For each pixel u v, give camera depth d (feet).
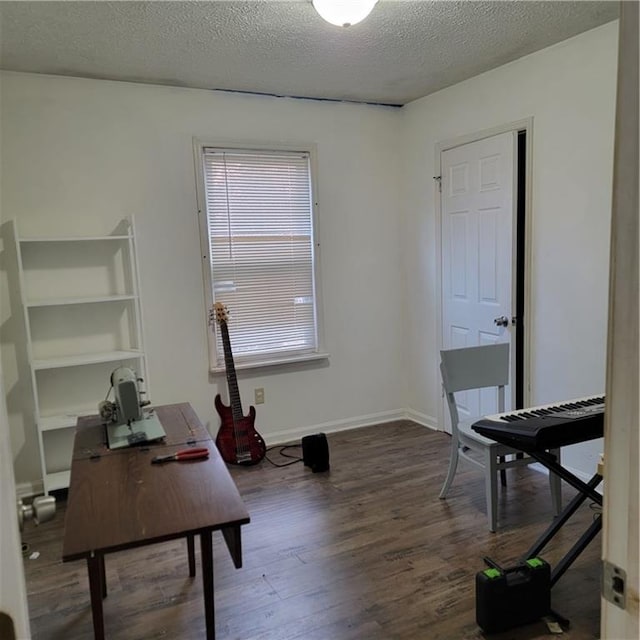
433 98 12.51
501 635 6.12
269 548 8.13
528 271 10.54
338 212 13.19
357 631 6.26
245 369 12.41
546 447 6.32
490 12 8.21
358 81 11.38
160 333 11.50
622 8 1.92
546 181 10.04
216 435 12.11
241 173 12.03
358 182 13.35
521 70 10.28
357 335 13.71
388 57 9.99
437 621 6.39
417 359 13.94
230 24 8.27
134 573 7.59
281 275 12.69
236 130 11.87
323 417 13.46
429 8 8.02
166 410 7.92
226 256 12.08
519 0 7.85
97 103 10.59
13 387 10.13
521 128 10.39
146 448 6.27
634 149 1.90
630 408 1.98
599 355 9.39
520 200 10.81
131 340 11.10
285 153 12.43
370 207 13.57
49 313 10.39
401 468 11.07
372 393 14.05
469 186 11.73
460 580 7.18
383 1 7.76
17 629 1.83
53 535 8.70
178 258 11.53
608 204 9.04
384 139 13.58
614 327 2.02
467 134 11.64
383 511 9.21
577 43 9.25
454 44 9.47
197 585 7.27
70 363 9.78
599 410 6.85
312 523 8.87
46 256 10.31
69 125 10.39
